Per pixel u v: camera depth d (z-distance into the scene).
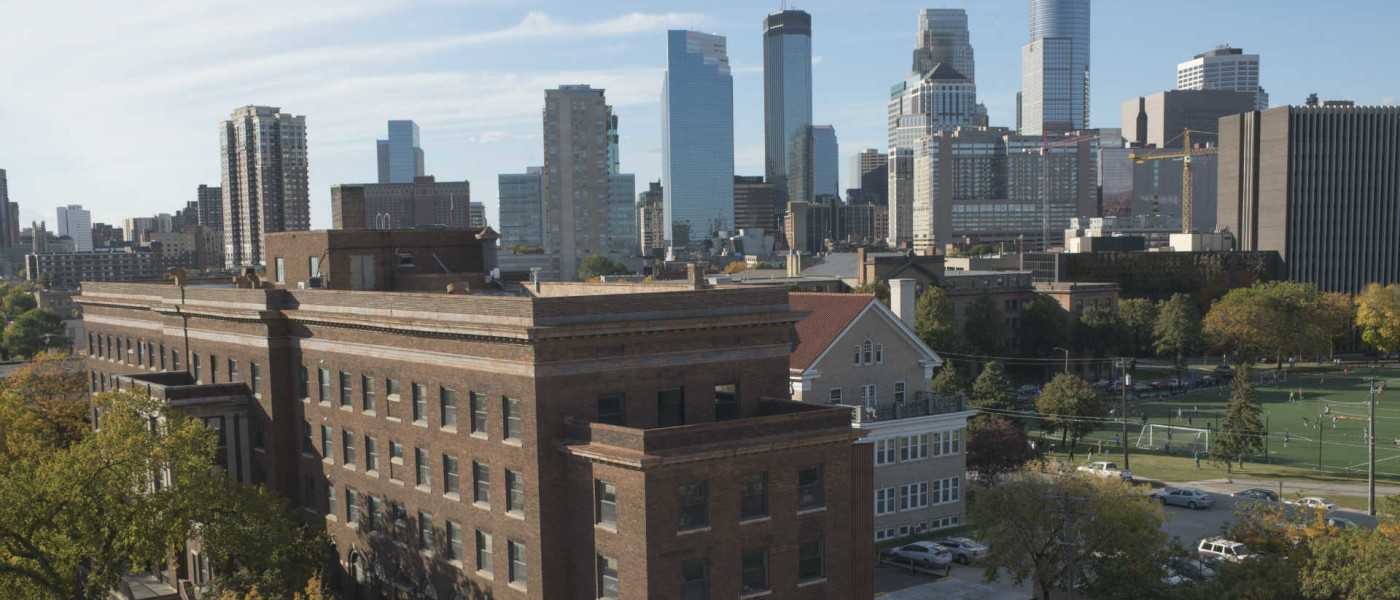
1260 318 178.50
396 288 75.88
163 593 71.94
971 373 160.62
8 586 51.72
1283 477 104.31
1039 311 177.38
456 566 52.41
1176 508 91.38
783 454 46.91
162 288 78.06
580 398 46.78
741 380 51.53
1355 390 162.75
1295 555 57.06
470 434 50.59
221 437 66.81
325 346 61.66
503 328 46.12
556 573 46.94
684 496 44.31
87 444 53.59
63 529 51.53
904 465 77.44
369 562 59.22
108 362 90.50
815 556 48.53
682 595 44.28
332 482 62.28
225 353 69.81
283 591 56.25
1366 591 51.06
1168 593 59.62
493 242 79.44
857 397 77.38
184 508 53.53
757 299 51.56
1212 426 131.25
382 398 57.09
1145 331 184.62
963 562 73.56
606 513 45.25
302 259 76.44
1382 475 105.06
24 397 100.88
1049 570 62.97
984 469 90.75
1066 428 110.38
